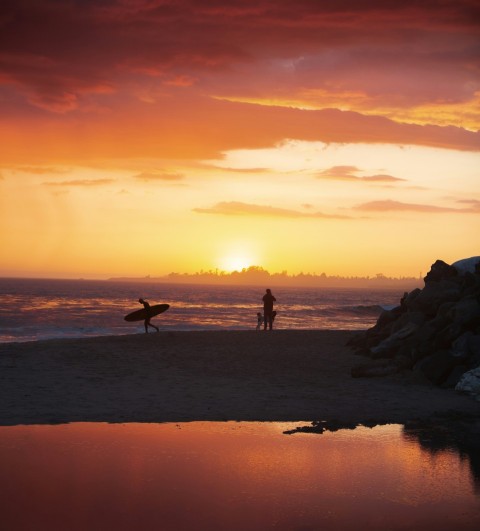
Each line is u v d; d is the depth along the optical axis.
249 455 9.14
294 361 18.98
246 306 106.88
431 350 16.94
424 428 11.34
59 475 7.91
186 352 19.94
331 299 169.12
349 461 8.95
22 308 78.62
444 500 7.28
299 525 6.39
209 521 6.43
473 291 18.73
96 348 20.00
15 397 12.76
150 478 7.89
